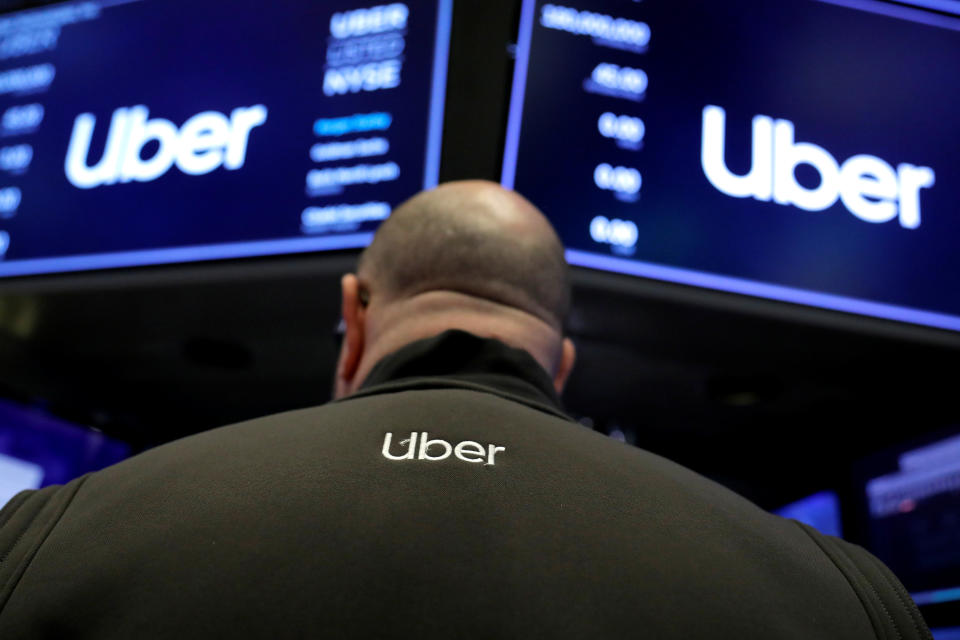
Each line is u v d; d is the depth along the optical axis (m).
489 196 0.76
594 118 1.51
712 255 1.46
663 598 0.42
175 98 1.72
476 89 1.51
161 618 0.40
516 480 0.48
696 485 0.53
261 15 1.74
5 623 0.41
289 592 0.41
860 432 2.08
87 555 0.43
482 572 0.42
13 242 1.69
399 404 0.55
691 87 1.56
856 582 0.49
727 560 0.46
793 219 1.51
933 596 1.84
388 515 0.44
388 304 0.71
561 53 1.54
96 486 0.49
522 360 0.63
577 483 0.48
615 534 0.45
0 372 2.02
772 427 2.15
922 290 1.50
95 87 1.79
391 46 1.61
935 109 1.62
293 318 1.78
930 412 1.90
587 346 1.81
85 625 0.41
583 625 0.40
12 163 1.76
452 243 0.71
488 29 1.54
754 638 0.42
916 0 1.70
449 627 0.40
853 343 1.63
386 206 1.50
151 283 1.58
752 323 1.59
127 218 1.64
